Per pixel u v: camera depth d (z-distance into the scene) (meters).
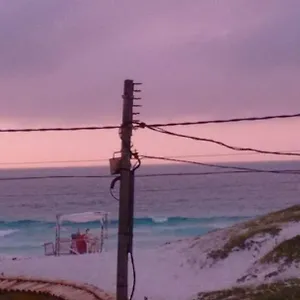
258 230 41.06
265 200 134.88
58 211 127.19
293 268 32.72
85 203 139.75
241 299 26.73
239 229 44.06
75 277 35.62
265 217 47.06
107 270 36.75
